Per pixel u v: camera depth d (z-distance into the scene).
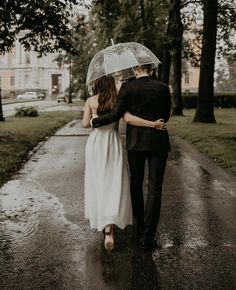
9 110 43.03
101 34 33.31
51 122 24.27
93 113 5.02
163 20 33.44
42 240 5.18
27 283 4.01
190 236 5.33
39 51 17.50
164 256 4.66
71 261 4.52
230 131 18.19
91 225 4.96
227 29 31.34
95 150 4.95
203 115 22.83
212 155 12.02
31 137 16.42
